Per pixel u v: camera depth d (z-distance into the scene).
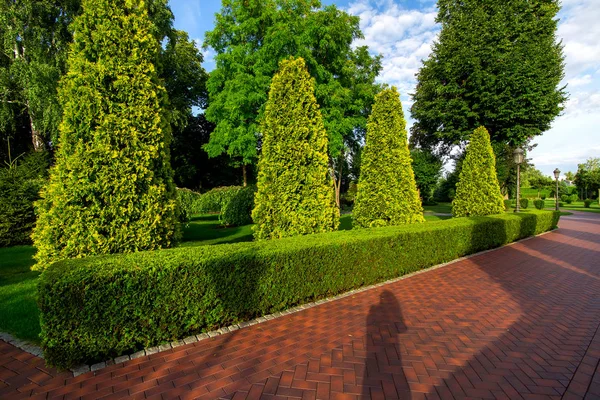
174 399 2.41
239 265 3.79
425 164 27.70
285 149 5.96
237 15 15.96
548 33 18.12
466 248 7.94
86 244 4.12
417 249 6.41
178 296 3.36
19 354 3.11
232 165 27.42
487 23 17.70
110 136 4.29
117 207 4.28
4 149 21.77
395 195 7.78
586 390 2.54
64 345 2.79
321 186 6.20
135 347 3.18
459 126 19.41
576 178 44.69
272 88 6.19
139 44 4.66
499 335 3.55
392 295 4.98
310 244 4.58
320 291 4.68
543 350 3.21
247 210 14.01
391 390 2.54
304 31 14.38
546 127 17.97
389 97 8.02
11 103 16.73
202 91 26.48
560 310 4.34
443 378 2.71
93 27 4.46
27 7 13.80
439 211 25.94
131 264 3.21
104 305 2.95
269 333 3.61
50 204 4.43
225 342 3.38
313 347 3.26
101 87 4.31
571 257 7.97
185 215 11.27
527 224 11.15
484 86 17.69
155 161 4.76
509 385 2.61
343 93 15.11
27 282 5.36
